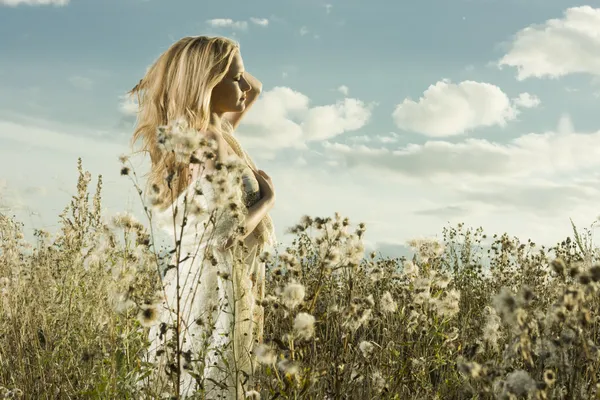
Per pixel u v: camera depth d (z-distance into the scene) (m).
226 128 3.58
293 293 2.21
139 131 3.10
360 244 2.52
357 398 2.69
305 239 3.06
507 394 1.58
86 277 3.34
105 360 2.52
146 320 2.20
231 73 3.15
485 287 4.94
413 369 2.73
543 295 3.66
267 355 2.14
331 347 2.62
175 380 2.26
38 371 2.93
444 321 2.89
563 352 1.68
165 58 3.09
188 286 2.77
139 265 2.57
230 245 2.68
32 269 3.84
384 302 2.99
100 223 3.86
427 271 3.20
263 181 3.04
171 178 2.14
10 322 3.43
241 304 2.80
